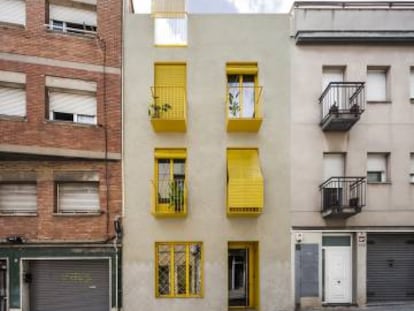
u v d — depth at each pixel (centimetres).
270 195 1328
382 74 1383
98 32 1329
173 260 1324
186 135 1337
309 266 1322
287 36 1362
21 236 1277
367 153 1354
